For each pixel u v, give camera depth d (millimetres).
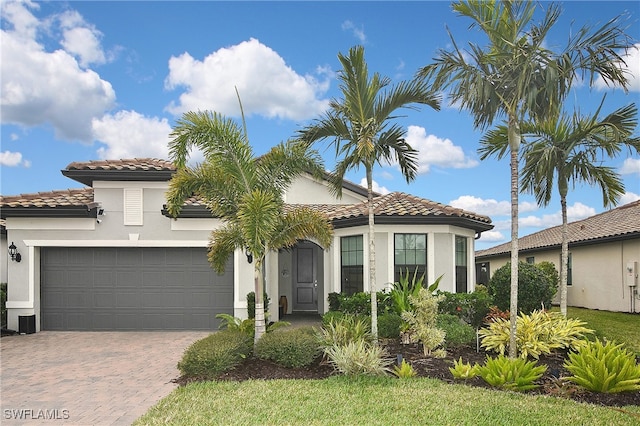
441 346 10000
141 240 14391
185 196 9750
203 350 8461
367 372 8094
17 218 14258
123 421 6418
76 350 11516
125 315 14516
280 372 8469
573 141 11414
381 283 14281
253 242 8875
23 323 13938
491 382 7668
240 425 5879
